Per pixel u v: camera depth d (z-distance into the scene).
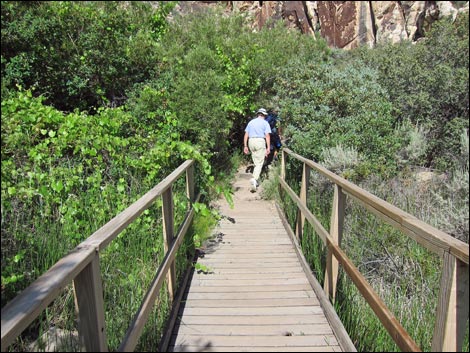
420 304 3.51
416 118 7.12
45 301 1.36
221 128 6.99
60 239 3.62
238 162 9.05
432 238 1.84
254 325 3.05
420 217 5.07
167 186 3.20
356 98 6.86
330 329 2.98
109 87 7.78
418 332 3.11
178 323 3.09
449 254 1.73
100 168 4.78
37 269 3.09
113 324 2.89
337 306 3.30
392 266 4.24
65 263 1.58
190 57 7.73
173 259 3.37
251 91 9.15
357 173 5.84
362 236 4.68
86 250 1.73
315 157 6.78
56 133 5.11
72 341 2.61
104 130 5.42
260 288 3.76
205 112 6.56
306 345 2.75
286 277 4.03
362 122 6.59
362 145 6.42
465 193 5.29
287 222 5.74
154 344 2.78
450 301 1.72
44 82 7.30
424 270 4.07
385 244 4.43
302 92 7.46
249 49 9.46
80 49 7.35
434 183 5.82
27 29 6.87
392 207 2.27
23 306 1.27
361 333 3.04
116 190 4.55
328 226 5.13
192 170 5.21
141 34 8.12
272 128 8.85
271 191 7.55
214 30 9.78
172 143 5.30
